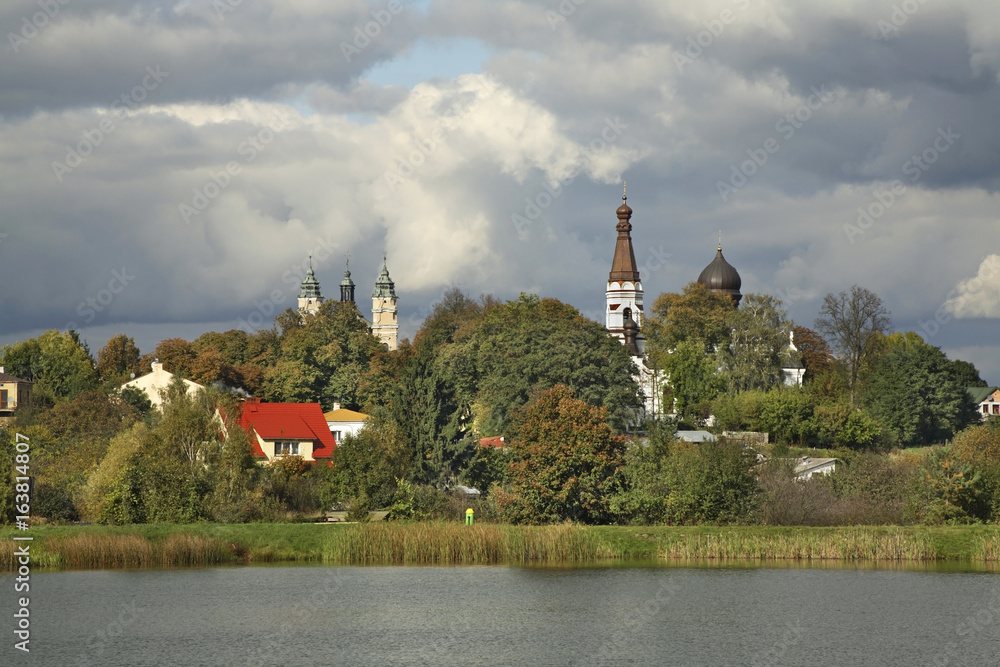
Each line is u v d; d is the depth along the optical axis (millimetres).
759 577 68250
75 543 70062
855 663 49688
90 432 105312
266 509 80312
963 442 93375
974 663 49719
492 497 86688
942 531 76125
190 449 79875
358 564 72375
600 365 129625
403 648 51781
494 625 56312
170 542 71188
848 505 81500
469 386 132625
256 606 60281
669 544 74938
